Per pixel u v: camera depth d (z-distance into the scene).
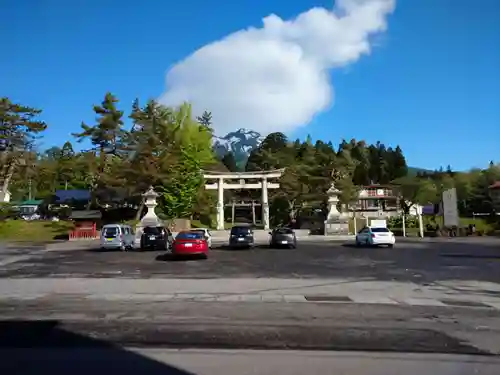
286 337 7.75
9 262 23.83
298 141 109.56
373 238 33.47
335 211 50.66
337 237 46.84
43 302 11.47
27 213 80.94
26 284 15.12
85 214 53.06
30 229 54.50
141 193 53.19
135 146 53.03
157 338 7.67
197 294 12.73
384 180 106.56
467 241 41.53
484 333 8.12
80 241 45.16
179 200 53.84
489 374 5.84
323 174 65.50
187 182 54.62
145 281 15.60
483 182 73.50
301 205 66.25
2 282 15.66
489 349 7.05
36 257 26.98
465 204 74.56
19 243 42.44
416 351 6.93
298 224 61.19
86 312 10.08
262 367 6.08
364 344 7.31
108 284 14.90
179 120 61.81
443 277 16.66
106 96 60.94
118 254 28.27
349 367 6.10
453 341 7.54
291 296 12.36
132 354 6.72
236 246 33.38
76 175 83.25
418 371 5.95
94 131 60.84
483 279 16.11
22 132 60.56
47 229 54.91
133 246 34.22
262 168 83.56
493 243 38.12
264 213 58.84
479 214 71.25
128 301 11.58
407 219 66.81
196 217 66.12
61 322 9.00
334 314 9.81
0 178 63.25
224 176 59.19
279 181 62.16
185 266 20.80
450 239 45.22
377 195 81.12
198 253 24.39
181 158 54.38
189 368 6.02
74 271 19.19
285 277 16.67
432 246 34.56
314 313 9.93
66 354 6.72
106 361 6.36
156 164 51.75
